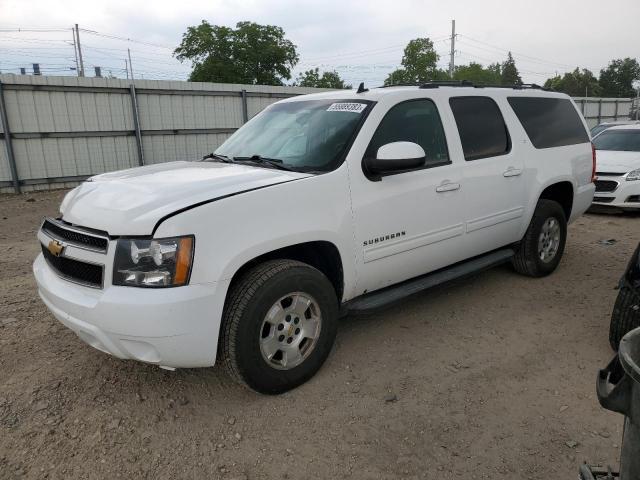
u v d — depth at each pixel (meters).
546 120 5.31
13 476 2.62
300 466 2.70
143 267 2.75
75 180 13.69
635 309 3.53
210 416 3.11
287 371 3.26
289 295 3.18
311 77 43.72
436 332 4.19
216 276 2.84
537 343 4.01
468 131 4.44
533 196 4.97
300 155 3.70
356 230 3.52
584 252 6.54
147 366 3.66
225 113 16.11
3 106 12.23
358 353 3.84
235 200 2.96
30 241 7.62
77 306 2.90
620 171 8.75
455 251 4.31
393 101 3.91
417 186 3.88
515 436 2.92
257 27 34.94
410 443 2.87
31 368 3.63
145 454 2.79
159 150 15.01
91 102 13.57
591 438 2.90
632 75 108.44
